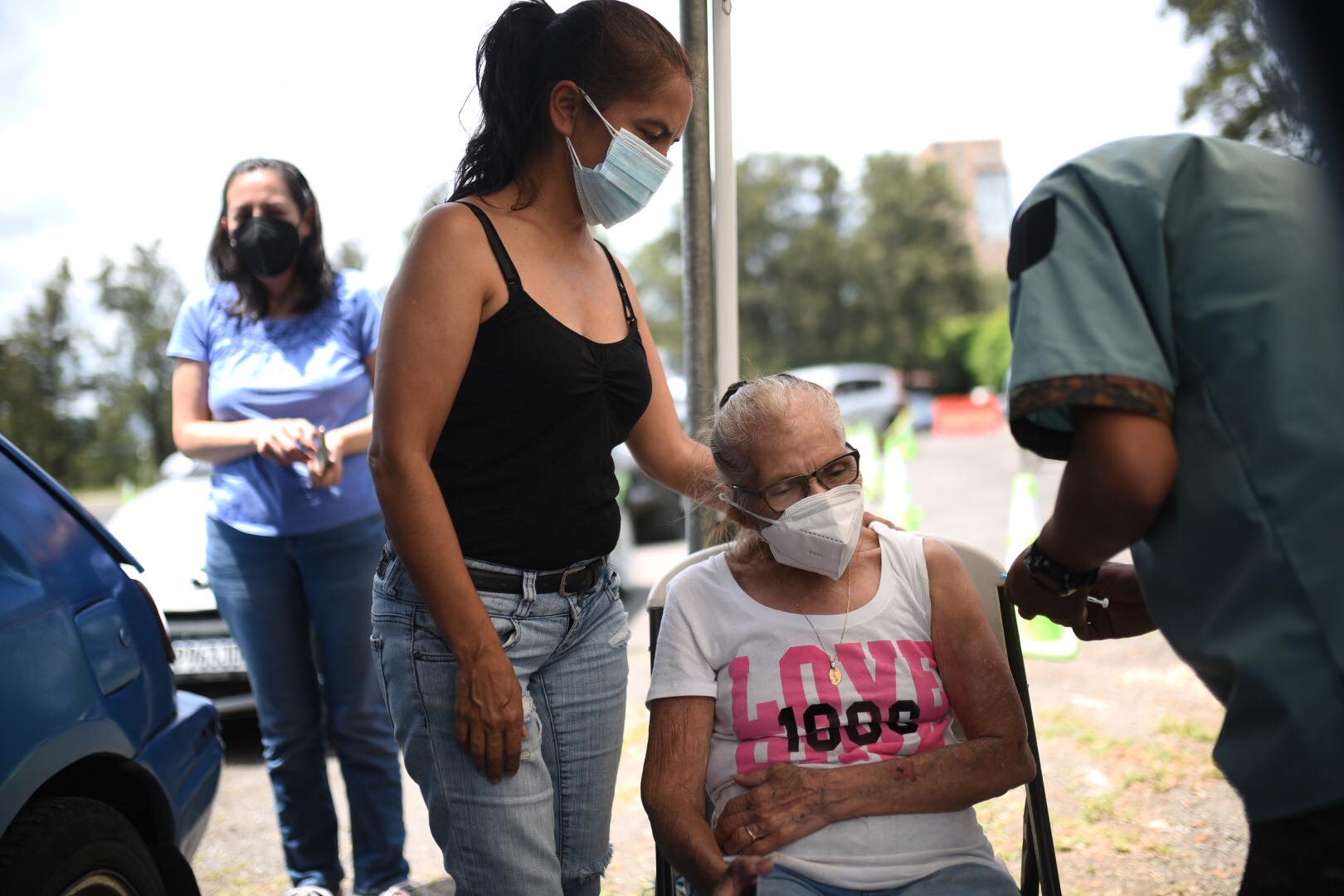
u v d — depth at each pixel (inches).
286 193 115.3
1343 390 49.5
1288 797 49.7
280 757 118.4
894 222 1547.7
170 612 181.3
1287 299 50.3
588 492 76.2
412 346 68.6
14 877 68.2
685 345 119.0
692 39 113.6
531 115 74.1
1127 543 54.6
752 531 81.7
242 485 115.3
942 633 78.6
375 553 117.2
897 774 73.0
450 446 72.4
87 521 92.4
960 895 70.5
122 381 1428.4
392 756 120.3
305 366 118.0
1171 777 150.4
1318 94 49.4
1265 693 49.6
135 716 86.7
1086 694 189.0
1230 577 51.3
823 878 71.6
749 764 76.2
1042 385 52.0
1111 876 124.6
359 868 119.7
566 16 73.5
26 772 69.4
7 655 71.6
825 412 77.6
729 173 116.6
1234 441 50.8
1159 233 52.5
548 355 71.3
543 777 75.5
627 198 73.5
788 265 1515.7
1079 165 55.7
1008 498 454.0
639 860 137.6
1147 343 51.7
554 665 78.7
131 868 79.9
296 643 117.9
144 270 1409.9
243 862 145.6
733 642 79.0
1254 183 52.6
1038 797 79.2
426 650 73.3
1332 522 48.7
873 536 82.8
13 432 1376.7
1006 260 58.7
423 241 70.0
